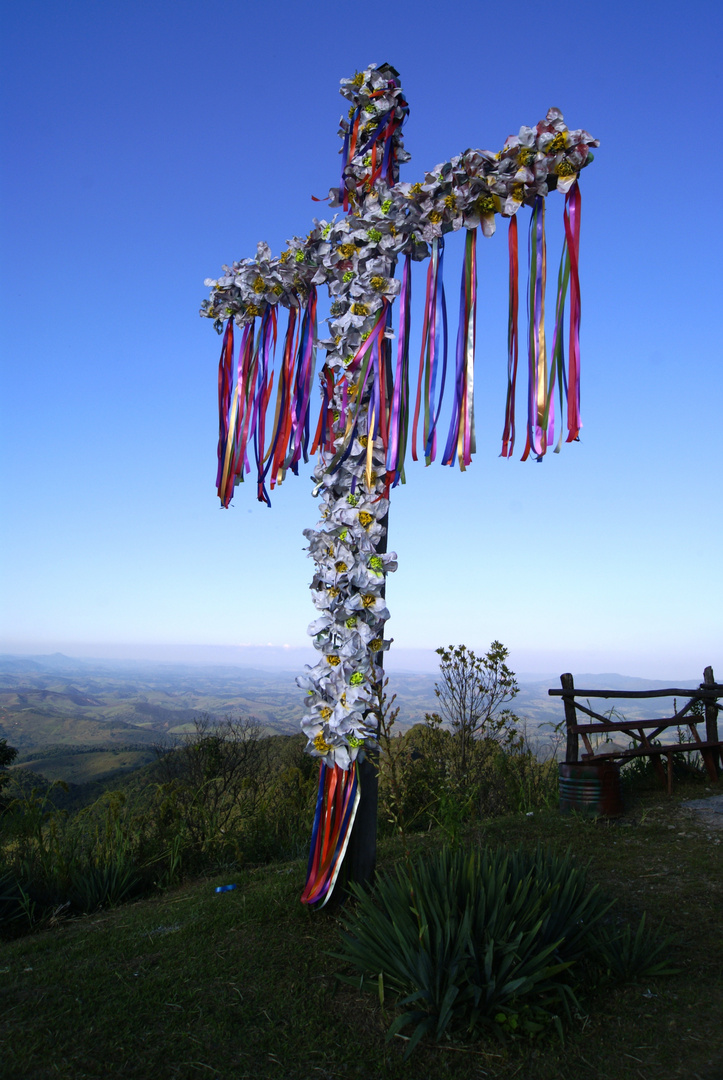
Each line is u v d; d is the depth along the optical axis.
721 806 5.66
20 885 4.47
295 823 6.37
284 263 4.32
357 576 3.80
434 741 6.98
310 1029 2.57
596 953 2.93
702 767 6.91
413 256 3.98
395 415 3.87
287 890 4.07
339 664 3.80
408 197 3.75
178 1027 2.62
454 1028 2.53
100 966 3.25
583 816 5.46
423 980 2.54
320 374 4.22
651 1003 2.61
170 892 4.90
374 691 3.71
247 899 4.05
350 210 4.29
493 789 6.61
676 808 5.73
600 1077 2.20
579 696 6.19
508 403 3.56
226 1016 2.68
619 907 3.62
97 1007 2.81
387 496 3.99
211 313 4.82
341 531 3.90
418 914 2.72
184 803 6.53
